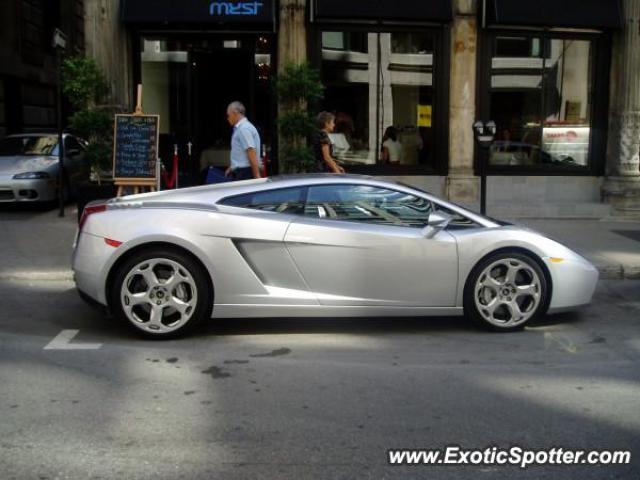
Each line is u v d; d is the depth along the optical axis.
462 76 12.77
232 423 4.30
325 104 12.86
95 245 5.91
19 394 4.75
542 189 13.30
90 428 4.21
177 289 5.96
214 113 13.04
